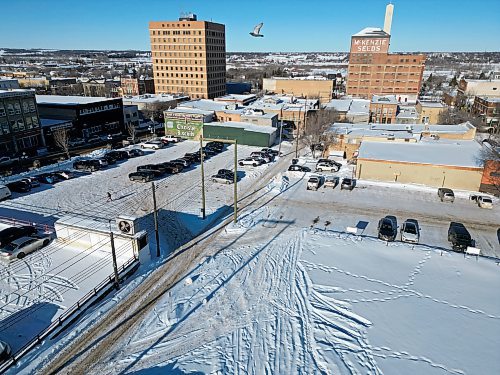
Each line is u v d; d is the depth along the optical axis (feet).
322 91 383.45
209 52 417.28
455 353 55.67
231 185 139.64
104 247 85.92
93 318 65.41
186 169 159.74
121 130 255.29
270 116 221.87
